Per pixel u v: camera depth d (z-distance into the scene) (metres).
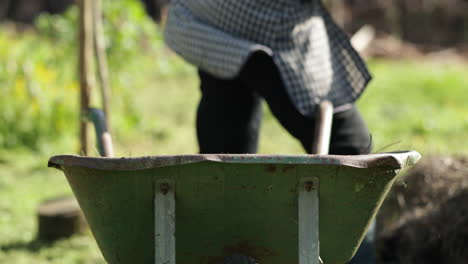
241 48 4.20
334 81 4.44
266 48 4.23
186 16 4.56
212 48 4.35
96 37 7.60
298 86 4.24
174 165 3.11
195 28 4.45
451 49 26.62
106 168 3.10
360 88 4.56
